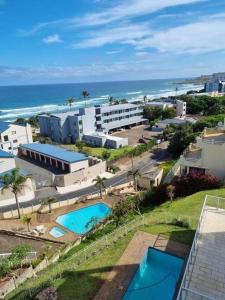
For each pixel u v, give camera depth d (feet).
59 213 154.40
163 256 66.90
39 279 72.23
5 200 171.63
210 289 47.98
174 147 250.98
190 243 71.05
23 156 260.42
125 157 257.96
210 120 316.60
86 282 60.85
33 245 117.39
